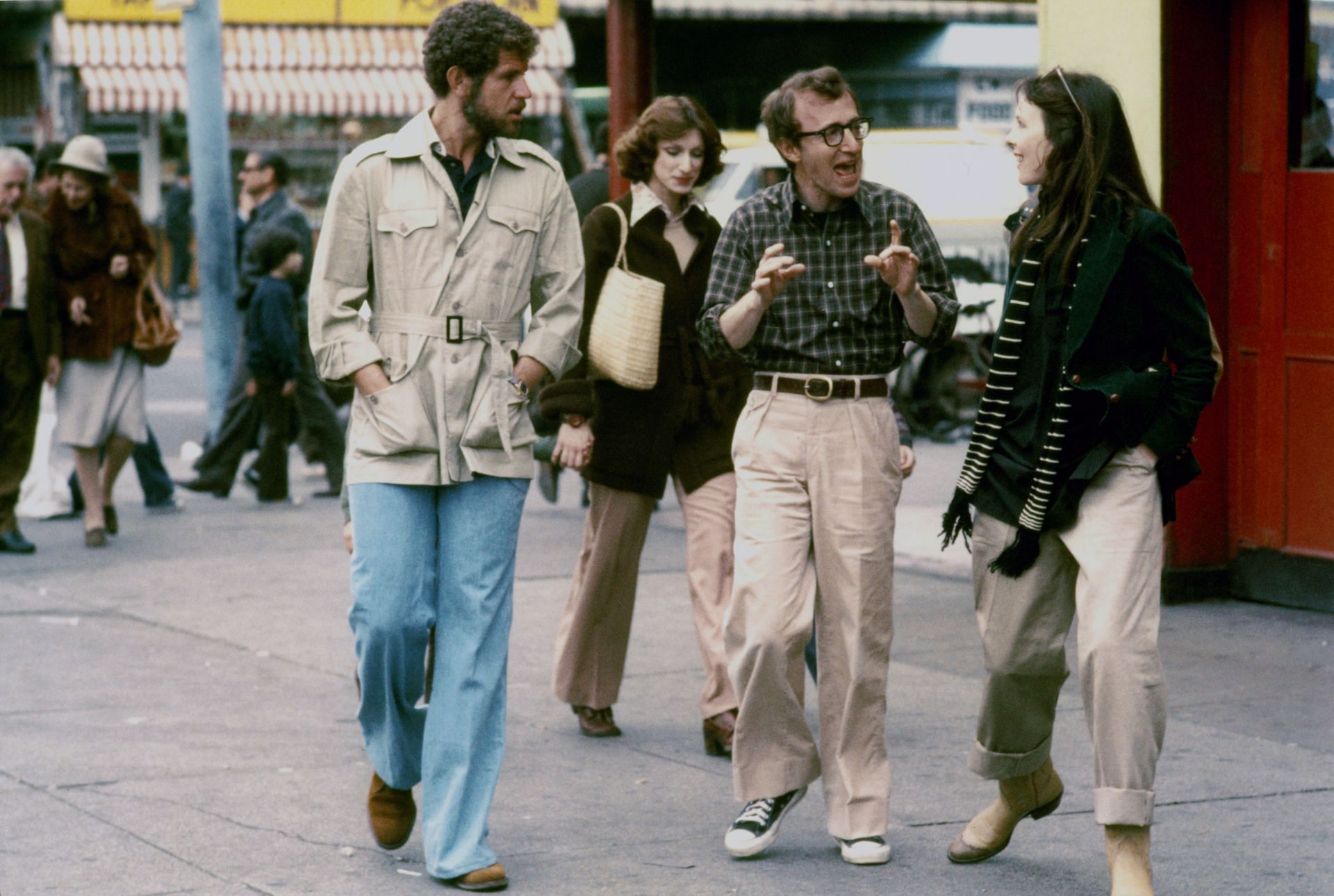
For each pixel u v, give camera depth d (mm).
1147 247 4988
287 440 14086
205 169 15586
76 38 30984
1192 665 8234
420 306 5379
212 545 12141
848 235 5691
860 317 5656
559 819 6145
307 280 14258
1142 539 5004
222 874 5531
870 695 5684
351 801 6324
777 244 5496
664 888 5422
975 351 17141
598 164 12102
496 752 5508
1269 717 7348
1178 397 5000
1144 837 5012
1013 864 5613
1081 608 5020
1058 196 5094
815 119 5559
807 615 5684
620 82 11820
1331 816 6035
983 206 17125
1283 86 9109
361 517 5367
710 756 6969
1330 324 9023
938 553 11430
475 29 5285
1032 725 5379
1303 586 9273
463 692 5434
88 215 12000
